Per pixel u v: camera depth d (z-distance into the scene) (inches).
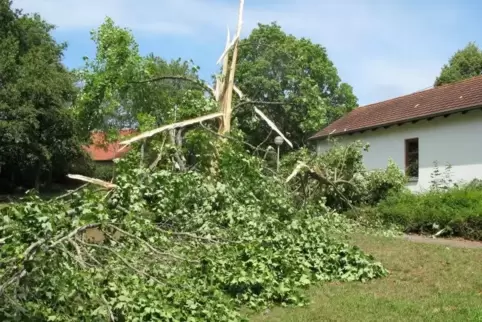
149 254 270.2
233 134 530.9
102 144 1008.2
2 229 230.4
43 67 1224.8
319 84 1355.8
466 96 717.3
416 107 808.3
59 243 210.5
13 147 1175.6
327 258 326.3
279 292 265.0
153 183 373.1
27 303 187.3
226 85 522.0
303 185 565.3
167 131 467.5
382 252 386.3
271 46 1161.4
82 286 203.3
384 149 843.4
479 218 493.4
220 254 292.0
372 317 236.4
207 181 404.2
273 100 1116.5
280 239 329.7
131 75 673.6
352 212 587.2
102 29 679.1
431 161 745.6
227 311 231.0
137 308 215.8
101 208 257.0
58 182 1525.6
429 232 537.0
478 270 328.5
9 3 1353.3
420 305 253.3
